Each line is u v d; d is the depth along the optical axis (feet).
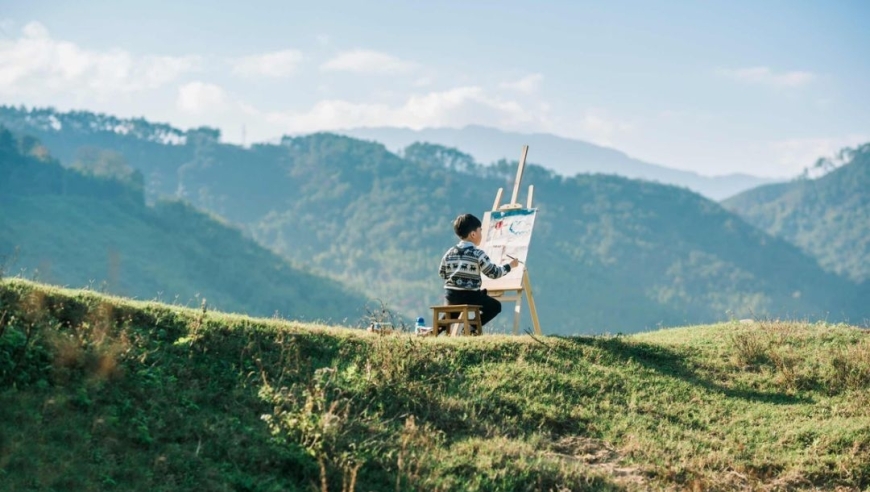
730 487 31.78
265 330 36.99
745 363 43.32
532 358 40.19
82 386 29.17
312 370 35.17
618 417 36.11
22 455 25.43
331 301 626.23
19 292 32.96
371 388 34.47
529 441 33.22
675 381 40.19
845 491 32.17
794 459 33.83
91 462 26.21
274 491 27.32
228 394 31.94
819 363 42.73
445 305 43.98
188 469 27.22
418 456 30.63
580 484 30.40
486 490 29.45
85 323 32.35
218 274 585.22
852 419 36.99
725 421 36.91
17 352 29.12
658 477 32.07
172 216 654.53
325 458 29.25
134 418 28.55
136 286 501.15
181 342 33.83
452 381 36.70
